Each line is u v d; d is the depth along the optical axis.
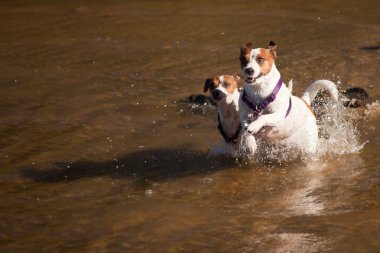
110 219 8.01
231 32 20.28
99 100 13.70
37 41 20.03
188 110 12.86
